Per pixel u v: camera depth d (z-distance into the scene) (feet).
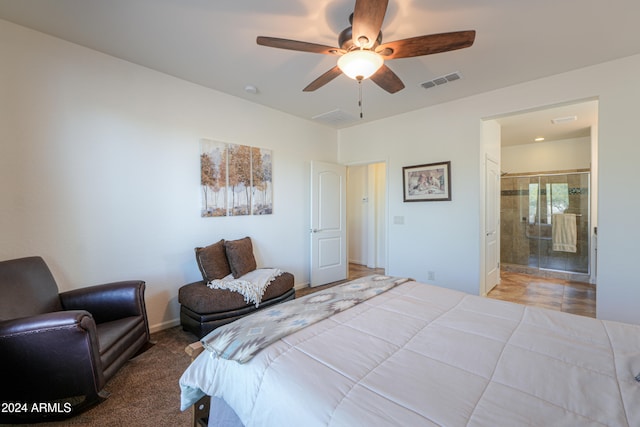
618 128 8.40
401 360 3.64
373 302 5.77
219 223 10.93
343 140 15.72
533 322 4.72
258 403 3.37
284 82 9.98
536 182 17.53
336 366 3.50
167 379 6.68
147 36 7.34
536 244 17.52
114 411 5.64
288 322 4.70
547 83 9.53
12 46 6.91
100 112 8.18
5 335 5.13
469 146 11.28
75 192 7.80
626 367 3.41
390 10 6.24
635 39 7.36
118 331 6.61
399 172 13.41
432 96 11.19
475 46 7.67
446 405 2.82
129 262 8.78
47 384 5.31
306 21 6.68
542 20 6.60
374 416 2.69
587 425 2.57
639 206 8.15
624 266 8.38
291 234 13.58
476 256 11.23
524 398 2.93
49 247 7.41
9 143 6.89
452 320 4.84
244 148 11.59
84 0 6.04
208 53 8.14
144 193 9.05
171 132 9.61
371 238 19.44
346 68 6.00
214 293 8.73
